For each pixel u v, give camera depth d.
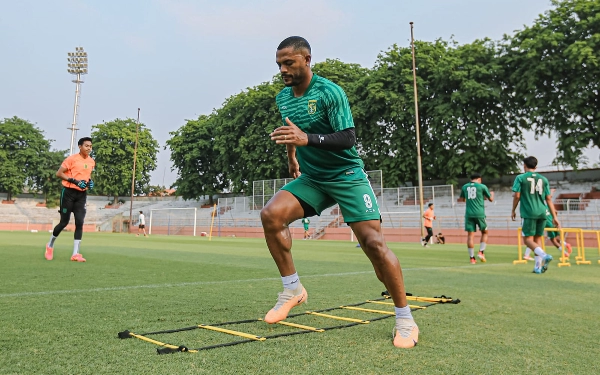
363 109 32.47
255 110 38.38
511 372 2.02
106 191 54.97
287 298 3.04
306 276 6.06
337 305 3.74
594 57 25.14
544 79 28.17
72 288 4.43
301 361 2.10
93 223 49.97
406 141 31.48
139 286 4.67
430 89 31.56
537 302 4.06
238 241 21.17
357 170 2.94
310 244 19.92
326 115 2.87
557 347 2.47
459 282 5.65
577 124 27.08
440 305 3.82
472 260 9.52
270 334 2.66
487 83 29.88
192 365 2.00
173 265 7.38
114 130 54.94
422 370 2.02
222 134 41.09
